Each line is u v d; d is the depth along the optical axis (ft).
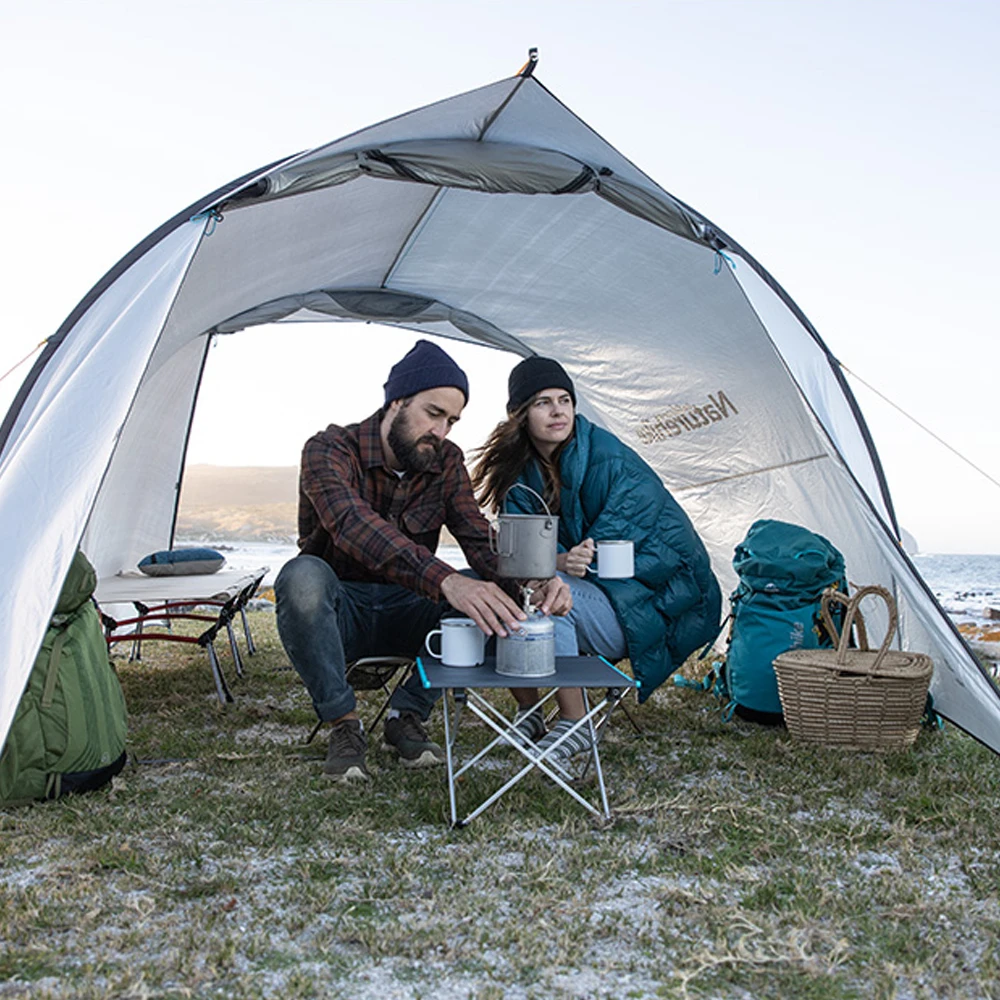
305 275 15.03
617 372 15.40
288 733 10.91
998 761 9.65
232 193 8.68
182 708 12.18
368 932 5.25
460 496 9.74
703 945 5.28
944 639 9.75
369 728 10.42
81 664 8.14
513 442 10.52
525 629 7.43
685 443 14.64
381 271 15.80
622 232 12.32
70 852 6.52
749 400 13.09
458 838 6.98
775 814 7.72
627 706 11.55
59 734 7.81
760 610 11.68
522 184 10.35
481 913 5.61
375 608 9.38
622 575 9.46
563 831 7.11
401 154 9.93
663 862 6.61
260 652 17.49
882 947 5.32
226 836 6.92
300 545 9.77
